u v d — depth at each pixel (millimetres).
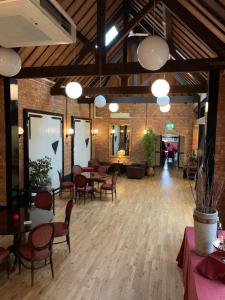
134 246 4512
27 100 6543
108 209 6613
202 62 4477
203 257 2701
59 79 7770
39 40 2402
